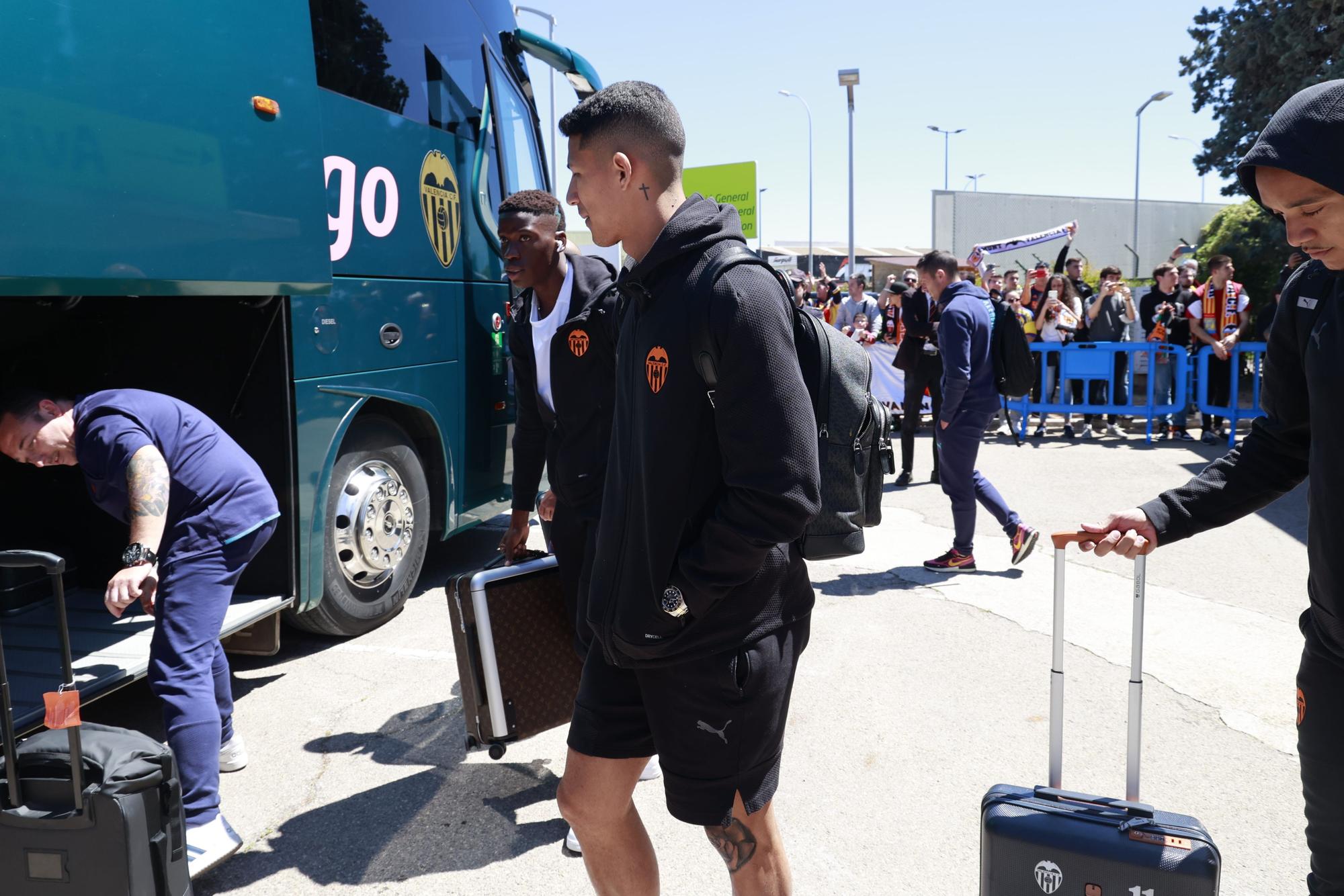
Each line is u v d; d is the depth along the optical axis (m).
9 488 4.21
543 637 3.17
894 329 13.32
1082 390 12.08
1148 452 10.48
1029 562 6.18
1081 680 4.23
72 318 4.02
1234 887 2.74
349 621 4.68
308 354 4.14
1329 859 1.77
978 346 5.63
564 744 3.73
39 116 2.73
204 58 3.35
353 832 3.10
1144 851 1.79
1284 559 6.11
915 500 8.30
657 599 1.82
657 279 1.82
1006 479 8.93
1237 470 1.97
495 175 5.81
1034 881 1.86
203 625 2.91
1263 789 3.29
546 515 3.48
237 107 3.50
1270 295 19.62
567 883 2.83
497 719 3.09
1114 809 1.92
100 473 2.84
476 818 3.19
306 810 3.24
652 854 2.18
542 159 6.65
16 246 2.66
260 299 3.99
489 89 5.74
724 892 2.76
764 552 1.75
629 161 1.87
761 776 1.94
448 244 5.25
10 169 2.65
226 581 2.98
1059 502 7.92
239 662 4.57
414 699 4.12
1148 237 34.16
